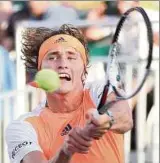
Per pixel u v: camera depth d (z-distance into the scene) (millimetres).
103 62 16734
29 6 23297
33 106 16891
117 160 8414
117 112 7379
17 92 16703
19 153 8289
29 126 8492
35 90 16859
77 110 8562
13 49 22516
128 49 16688
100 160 8328
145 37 16438
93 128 6652
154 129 17266
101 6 22578
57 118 8523
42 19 23156
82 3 22766
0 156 16281
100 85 8680
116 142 8422
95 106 8477
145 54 16359
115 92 7762
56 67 8500
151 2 17984
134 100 17031
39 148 8328
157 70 16984
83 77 8773
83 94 8633
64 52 8562
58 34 8836
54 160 7246
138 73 16141
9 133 8555
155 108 17234
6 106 16359
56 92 8406
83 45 8914
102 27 18141
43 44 8750
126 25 16406
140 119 17109
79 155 8297
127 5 21438
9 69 18719
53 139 8430
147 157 17422
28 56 9242
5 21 23016
